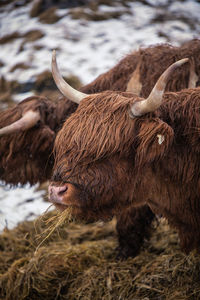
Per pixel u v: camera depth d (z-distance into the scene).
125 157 6.38
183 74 9.02
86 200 6.41
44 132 9.82
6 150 10.20
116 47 22.64
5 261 10.92
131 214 9.77
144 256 10.14
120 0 28.73
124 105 6.32
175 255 9.58
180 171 7.01
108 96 6.54
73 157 6.29
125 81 9.81
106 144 6.21
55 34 24.81
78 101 6.95
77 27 25.27
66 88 7.04
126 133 6.25
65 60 21.86
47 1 28.52
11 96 20.45
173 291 8.57
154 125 6.06
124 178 6.48
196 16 27.02
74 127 6.41
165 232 11.20
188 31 24.33
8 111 10.33
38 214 13.07
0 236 11.89
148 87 9.28
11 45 25.08
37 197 14.18
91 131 6.27
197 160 7.06
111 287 9.09
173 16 26.69
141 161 6.19
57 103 10.26
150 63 9.68
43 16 27.17
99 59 21.62
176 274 8.95
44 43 24.00
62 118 9.99
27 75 21.33
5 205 13.79
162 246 10.54
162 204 7.40
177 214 7.49
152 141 6.09
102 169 6.33
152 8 28.02
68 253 10.51
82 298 9.09
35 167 10.38
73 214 6.77
